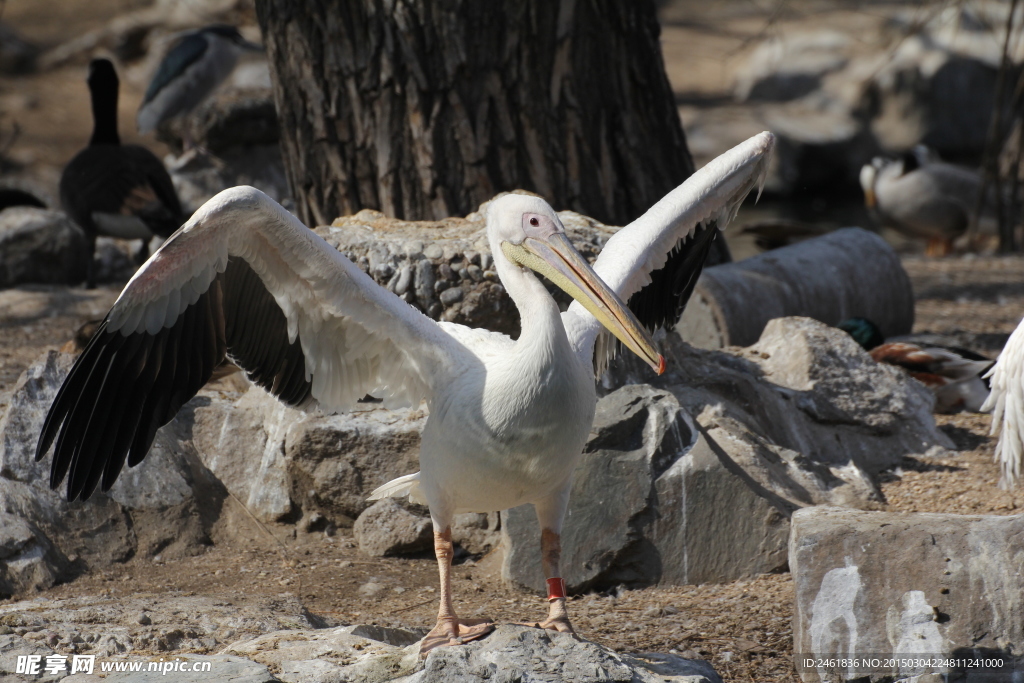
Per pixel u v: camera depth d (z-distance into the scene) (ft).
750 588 30.14
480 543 33.50
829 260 53.01
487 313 35.17
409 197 45.83
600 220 46.75
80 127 127.03
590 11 45.98
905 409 40.40
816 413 39.14
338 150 46.52
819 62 139.64
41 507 32.48
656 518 31.19
